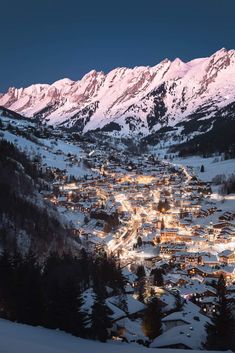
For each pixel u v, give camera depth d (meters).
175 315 88.12
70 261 122.56
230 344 67.81
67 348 51.81
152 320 82.00
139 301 105.69
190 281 137.62
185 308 101.81
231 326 68.88
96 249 188.88
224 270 155.00
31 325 70.38
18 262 85.25
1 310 75.12
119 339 76.12
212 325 70.00
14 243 145.62
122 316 79.62
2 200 175.50
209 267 161.25
